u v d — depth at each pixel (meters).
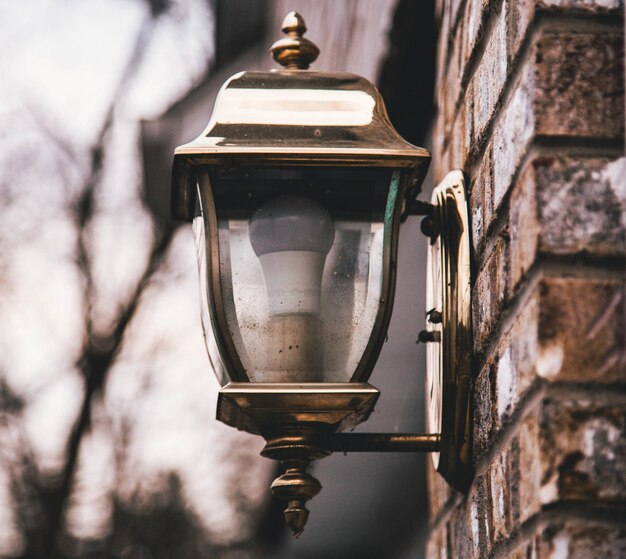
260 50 6.45
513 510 1.73
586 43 1.70
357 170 2.03
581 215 1.64
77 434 11.13
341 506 5.05
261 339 2.01
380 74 3.62
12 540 11.02
